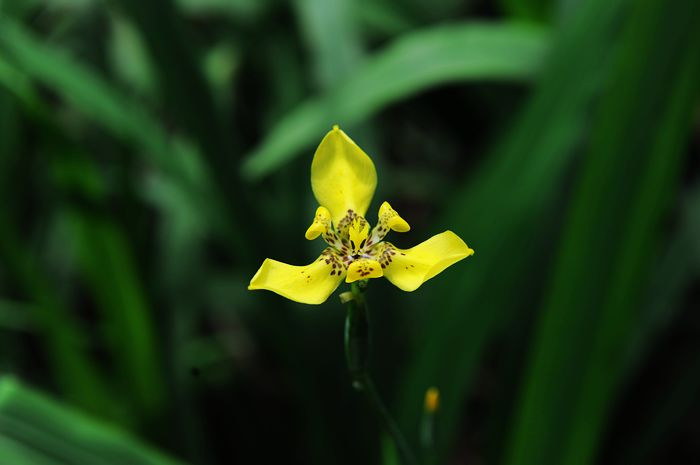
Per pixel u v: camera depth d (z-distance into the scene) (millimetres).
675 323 882
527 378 576
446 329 591
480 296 588
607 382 551
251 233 611
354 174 432
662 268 734
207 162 599
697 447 835
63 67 580
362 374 447
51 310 612
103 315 619
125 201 701
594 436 555
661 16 531
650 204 541
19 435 488
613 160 539
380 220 430
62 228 776
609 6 587
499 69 621
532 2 752
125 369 626
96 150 736
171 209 750
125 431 637
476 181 621
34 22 788
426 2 817
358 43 707
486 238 592
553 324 550
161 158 600
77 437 499
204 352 817
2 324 711
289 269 422
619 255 543
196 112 593
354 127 692
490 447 619
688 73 533
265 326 743
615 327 547
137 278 611
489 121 831
